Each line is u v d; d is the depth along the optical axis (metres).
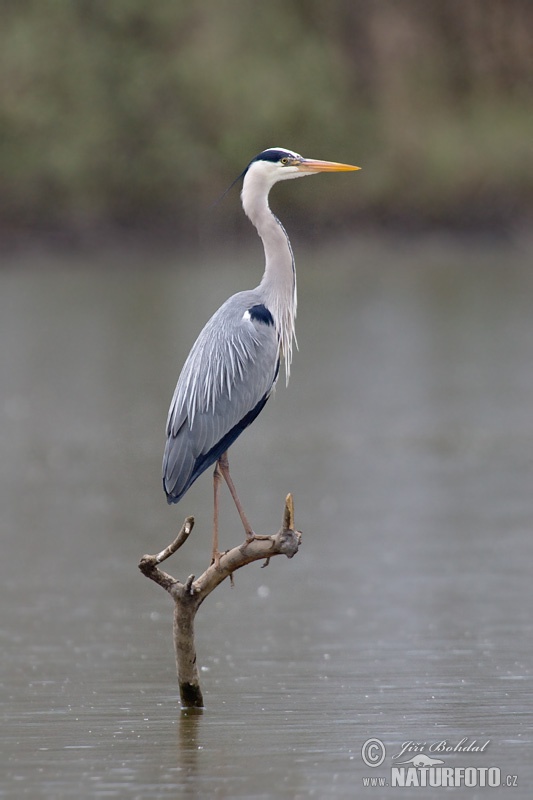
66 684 9.30
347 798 7.11
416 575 12.06
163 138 42.25
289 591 11.78
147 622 10.91
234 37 43.88
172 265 39.06
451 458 17.02
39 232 41.19
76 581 12.10
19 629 10.71
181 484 8.66
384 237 42.38
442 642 10.14
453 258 40.62
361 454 17.36
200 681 9.34
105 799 7.10
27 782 7.37
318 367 24.11
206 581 8.20
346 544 13.21
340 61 45.62
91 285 35.25
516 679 9.19
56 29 42.97
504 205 43.62
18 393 21.84
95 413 20.23
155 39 43.25
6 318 29.94
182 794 7.16
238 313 9.15
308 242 41.62
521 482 15.64
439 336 27.08
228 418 8.84
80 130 42.12
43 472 16.62
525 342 26.14
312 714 8.52
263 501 15.06
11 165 41.53
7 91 41.94
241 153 41.88
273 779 7.37
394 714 8.49
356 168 9.33
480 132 45.66
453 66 47.03
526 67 47.72
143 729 8.28
